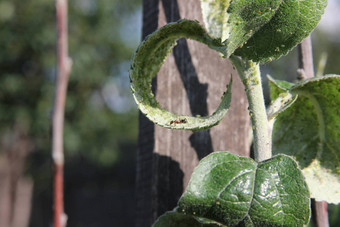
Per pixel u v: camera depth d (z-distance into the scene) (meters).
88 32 2.29
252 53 0.25
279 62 1.95
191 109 0.30
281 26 0.24
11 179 2.51
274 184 0.25
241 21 0.24
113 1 2.33
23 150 2.45
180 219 0.26
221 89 0.31
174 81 0.30
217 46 0.26
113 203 2.93
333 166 0.29
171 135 0.30
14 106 2.21
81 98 2.29
